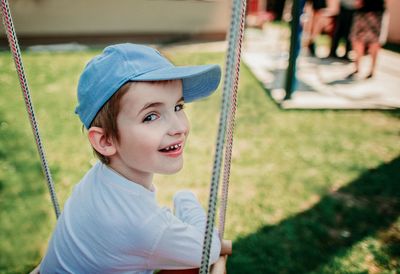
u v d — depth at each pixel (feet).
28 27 29.66
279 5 47.42
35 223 8.54
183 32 32.99
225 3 32.60
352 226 8.61
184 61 23.98
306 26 25.52
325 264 7.48
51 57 24.82
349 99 16.98
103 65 3.23
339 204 9.40
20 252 7.66
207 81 3.93
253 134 13.43
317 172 10.94
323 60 24.71
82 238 3.42
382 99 17.03
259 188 10.10
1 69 21.54
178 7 32.17
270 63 24.11
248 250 7.82
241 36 3.24
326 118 14.92
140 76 3.08
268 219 8.82
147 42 31.58
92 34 31.37
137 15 31.86
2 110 15.39
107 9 31.04
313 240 8.16
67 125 13.99
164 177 10.52
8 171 10.66
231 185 10.21
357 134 13.50
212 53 26.94
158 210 3.40
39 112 15.20
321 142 12.86
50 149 12.07
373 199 9.65
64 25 30.53
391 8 32.01
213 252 3.59
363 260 7.58
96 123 3.30
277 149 12.32
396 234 8.34
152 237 3.24
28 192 9.69
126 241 3.27
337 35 24.64
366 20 19.61
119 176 3.43
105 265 3.39
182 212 4.33
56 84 18.99
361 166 11.27
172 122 3.22
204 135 13.35
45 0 29.35
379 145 12.64
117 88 3.08
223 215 3.92
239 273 7.25
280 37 33.14
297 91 18.04
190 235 3.43
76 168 10.91
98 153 3.48
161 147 3.19
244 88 18.72
